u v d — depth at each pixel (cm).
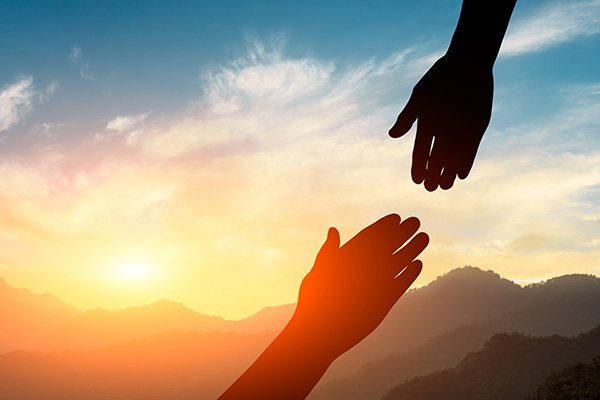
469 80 118
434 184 121
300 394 64
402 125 122
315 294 68
